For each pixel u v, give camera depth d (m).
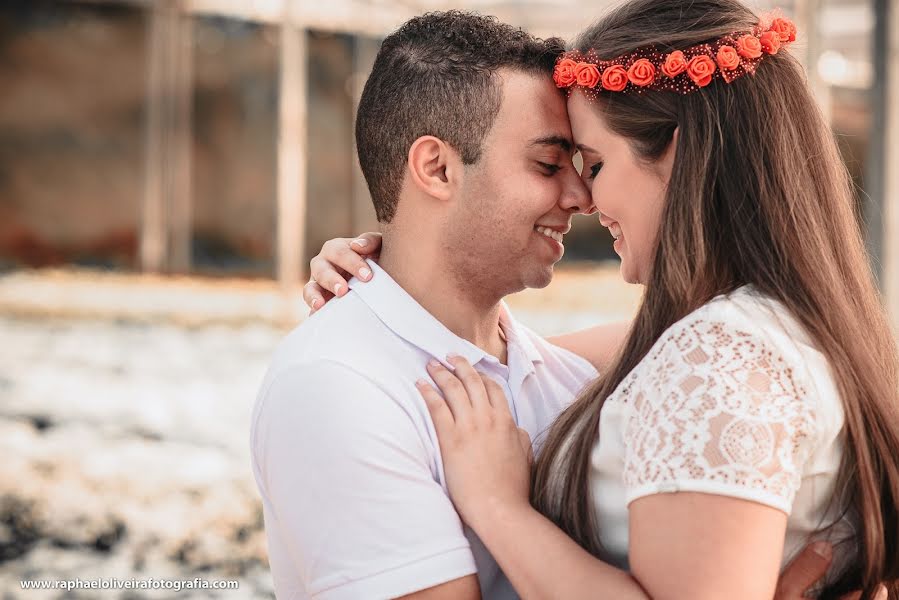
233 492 4.71
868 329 1.53
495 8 8.35
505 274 1.77
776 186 1.47
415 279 1.79
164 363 7.22
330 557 1.52
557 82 1.67
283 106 9.39
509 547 1.48
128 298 10.12
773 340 1.34
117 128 13.09
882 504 1.45
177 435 5.52
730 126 1.49
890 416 1.44
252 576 3.90
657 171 1.55
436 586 1.50
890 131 5.34
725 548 1.24
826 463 1.38
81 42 12.96
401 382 1.65
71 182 12.96
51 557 4.01
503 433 1.61
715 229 1.48
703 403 1.29
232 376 6.86
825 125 1.54
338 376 1.58
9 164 12.80
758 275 1.45
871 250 5.26
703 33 1.51
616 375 1.51
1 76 12.78
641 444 1.33
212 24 13.28
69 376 6.79
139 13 13.05
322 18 9.86
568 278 11.28
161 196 12.88
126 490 4.69
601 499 1.50
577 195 1.72
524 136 1.70
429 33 1.76
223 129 13.45
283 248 9.64
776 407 1.30
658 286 1.50
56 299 9.92
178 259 12.90
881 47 5.37
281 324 8.77
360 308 1.73
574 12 8.15
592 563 1.40
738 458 1.26
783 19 1.54
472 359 1.74
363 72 12.41
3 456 5.08
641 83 1.52
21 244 12.77
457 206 1.73
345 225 13.58
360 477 1.52
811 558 1.40
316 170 13.47
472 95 1.69
